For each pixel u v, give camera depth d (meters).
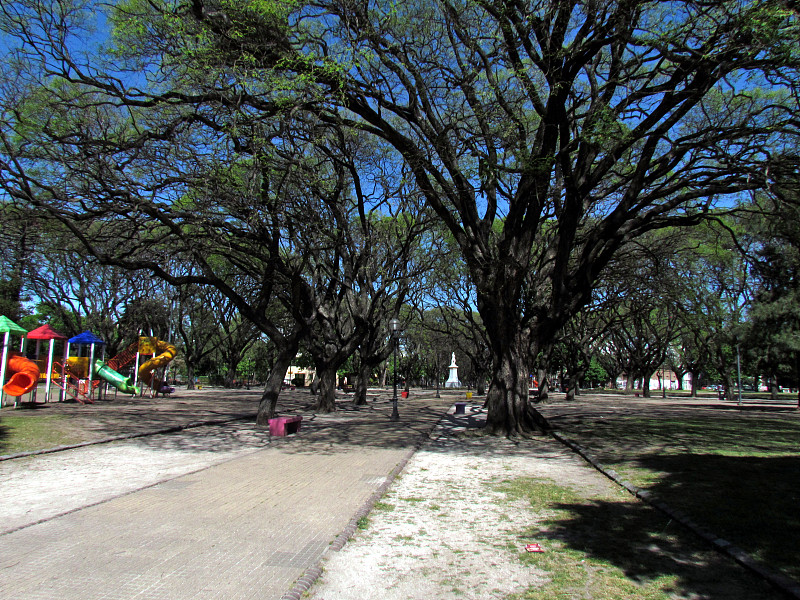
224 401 31.78
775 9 8.94
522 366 16.06
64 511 6.65
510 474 9.58
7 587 4.21
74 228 12.73
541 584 4.42
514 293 15.58
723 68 10.80
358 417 22.80
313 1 11.83
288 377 76.44
